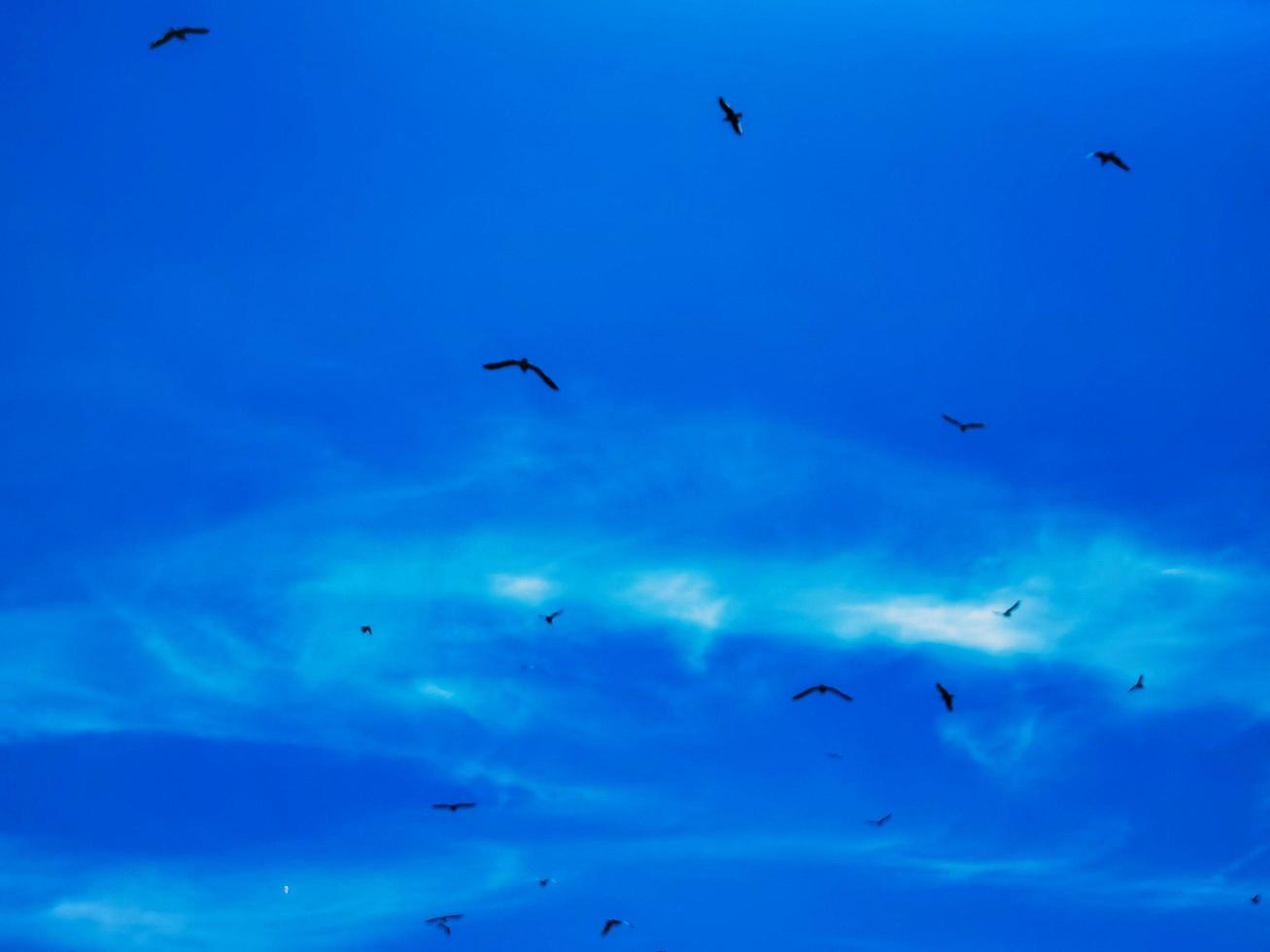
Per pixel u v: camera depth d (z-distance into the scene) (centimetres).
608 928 6594
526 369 3791
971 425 5738
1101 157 4366
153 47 4647
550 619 6475
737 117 3984
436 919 6700
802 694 5216
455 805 6844
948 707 4194
